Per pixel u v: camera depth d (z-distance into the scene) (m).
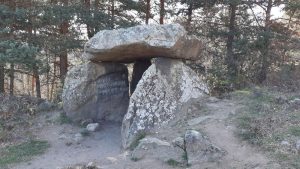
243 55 13.79
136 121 8.62
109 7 16.14
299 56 14.95
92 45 9.47
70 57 17.27
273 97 9.57
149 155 7.55
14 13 12.52
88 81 10.52
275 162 6.64
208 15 15.10
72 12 13.34
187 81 9.31
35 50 11.55
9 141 9.29
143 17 16.70
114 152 8.45
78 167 7.50
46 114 11.07
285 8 13.72
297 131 7.55
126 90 11.20
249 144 7.38
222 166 6.83
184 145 7.49
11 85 14.99
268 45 13.41
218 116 8.61
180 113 8.83
